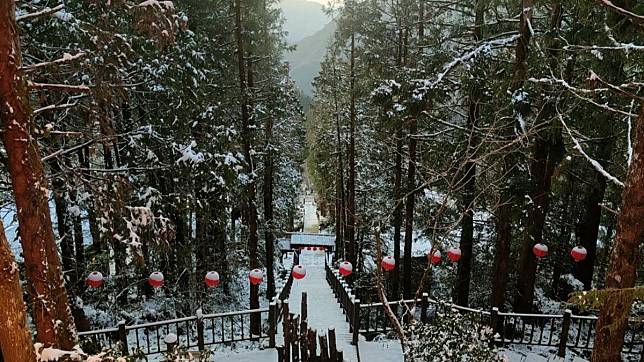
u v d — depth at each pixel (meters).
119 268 11.13
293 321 7.33
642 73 6.73
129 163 9.27
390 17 12.62
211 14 10.91
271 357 8.27
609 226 13.08
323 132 22.80
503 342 8.45
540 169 8.62
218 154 9.93
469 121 9.55
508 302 12.94
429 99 8.80
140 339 10.53
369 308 9.05
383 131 12.62
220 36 11.36
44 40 6.97
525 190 8.43
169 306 12.28
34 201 4.77
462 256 11.41
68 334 5.16
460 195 10.51
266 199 14.99
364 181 21.31
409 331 6.31
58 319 5.06
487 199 10.29
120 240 6.53
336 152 20.69
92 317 10.74
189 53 9.30
